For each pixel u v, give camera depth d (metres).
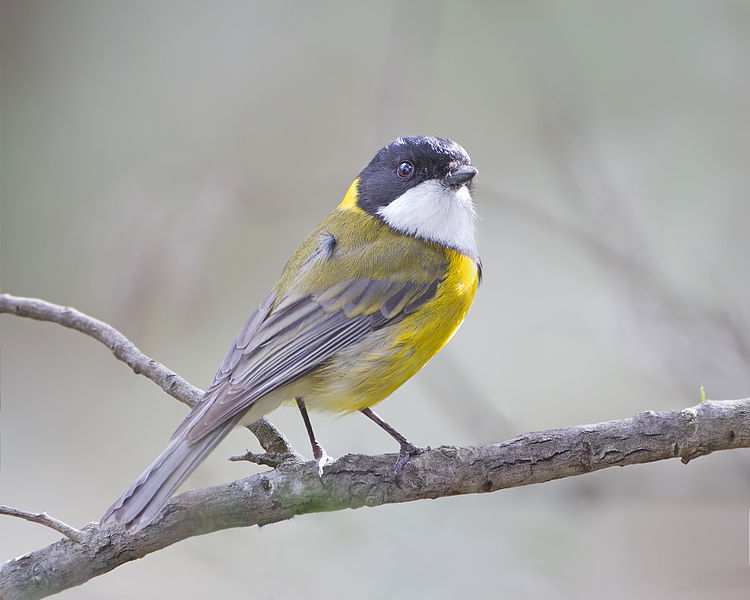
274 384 7.67
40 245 14.71
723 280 12.22
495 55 14.91
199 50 15.96
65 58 15.70
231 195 12.08
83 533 6.61
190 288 10.66
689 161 13.60
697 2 14.08
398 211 8.70
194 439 6.87
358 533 9.63
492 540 9.64
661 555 10.55
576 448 6.84
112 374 13.03
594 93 14.21
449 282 8.35
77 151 15.32
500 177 14.55
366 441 11.38
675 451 6.75
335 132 15.62
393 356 8.09
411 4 12.10
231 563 9.82
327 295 8.10
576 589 9.62
